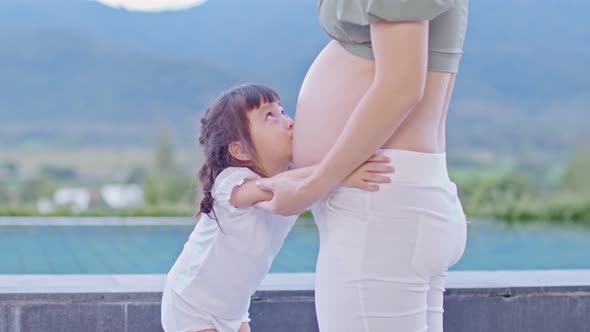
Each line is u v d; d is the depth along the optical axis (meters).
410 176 1.47
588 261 8.23
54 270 6.83
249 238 1.80
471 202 13.79
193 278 1.88
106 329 2.57
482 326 2.76
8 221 9.37
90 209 10.52
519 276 2.96
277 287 2.70
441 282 1.67
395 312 1.48
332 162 1.44
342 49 1.59
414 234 1.47
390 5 1.34
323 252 1.54
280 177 1.61
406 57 1.36
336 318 1.51
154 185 14.25
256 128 1.81
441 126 1.62
